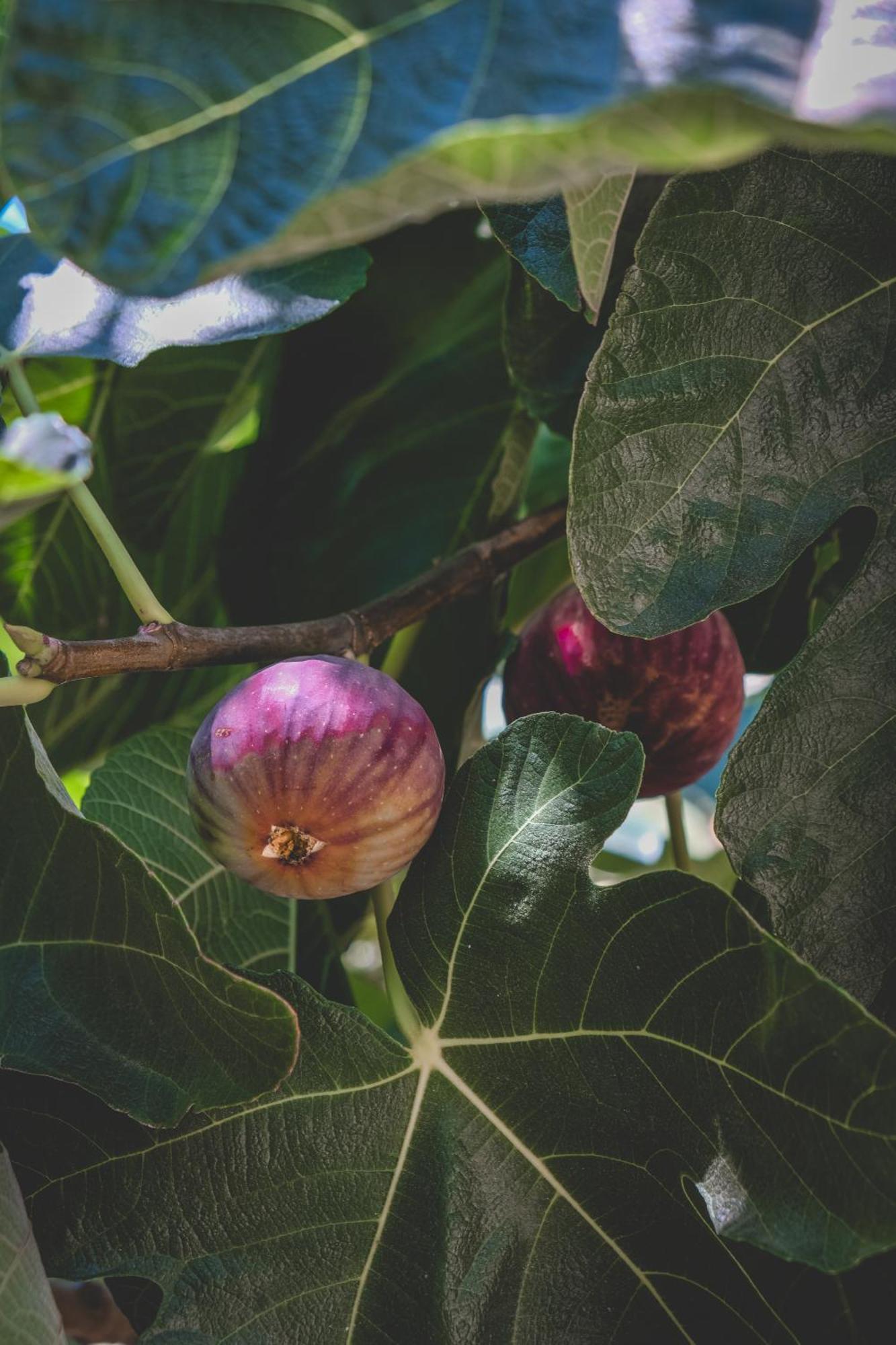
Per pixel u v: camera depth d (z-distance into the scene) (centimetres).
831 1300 38
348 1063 39
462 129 25
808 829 38
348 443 53
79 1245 38
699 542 38
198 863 48
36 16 27
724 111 25
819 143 26
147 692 54
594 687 45
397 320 53
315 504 53
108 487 52
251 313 41
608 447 38
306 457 53
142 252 27
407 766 37
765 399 38
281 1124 39
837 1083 35
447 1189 39
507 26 27
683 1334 38
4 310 41
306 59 27
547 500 57
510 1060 39
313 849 37
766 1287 38
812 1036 35
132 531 52
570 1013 38
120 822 47
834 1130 35
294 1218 38
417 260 53
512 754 39
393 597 43
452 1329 38
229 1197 38
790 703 38
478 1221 39
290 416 53
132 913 37
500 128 25
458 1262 39
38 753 37
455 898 39
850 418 39
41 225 27
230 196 27
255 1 28
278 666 38
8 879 38
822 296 39
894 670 38
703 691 45
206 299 42
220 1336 37
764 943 36
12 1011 37
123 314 41
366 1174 39
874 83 26
